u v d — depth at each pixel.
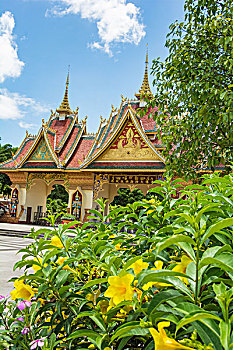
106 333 1.51
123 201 41.72
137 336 1.51
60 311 1.82
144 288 1.55
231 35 6.01
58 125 31.19
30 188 29.22
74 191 26.56
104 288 1.98
